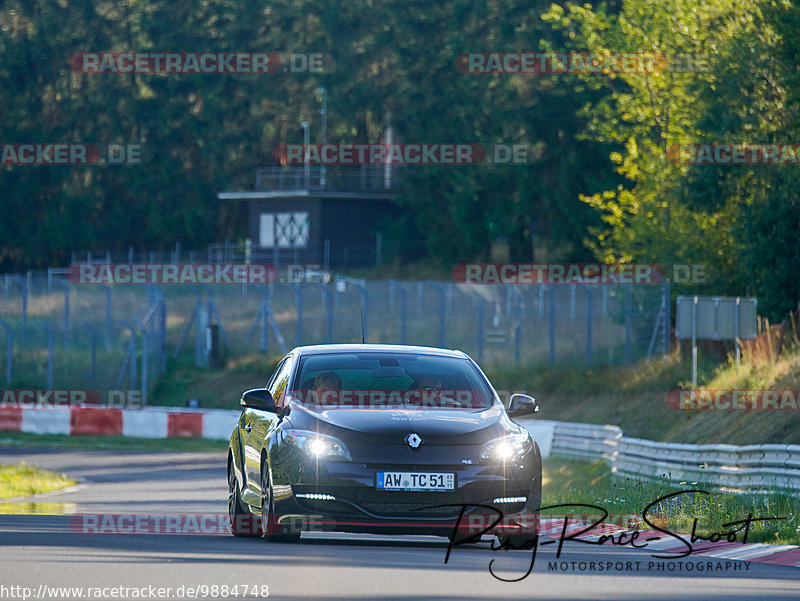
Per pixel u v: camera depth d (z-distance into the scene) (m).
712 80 132.25
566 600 27.52
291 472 38.72
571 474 103.69
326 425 39.31
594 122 161.88
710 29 146.25
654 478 77.06
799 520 47.06
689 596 28.89
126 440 153.25
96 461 121.06
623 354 154.38
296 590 27.81
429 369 43.38
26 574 30.34
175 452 136.12
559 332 174.12
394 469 38.22
